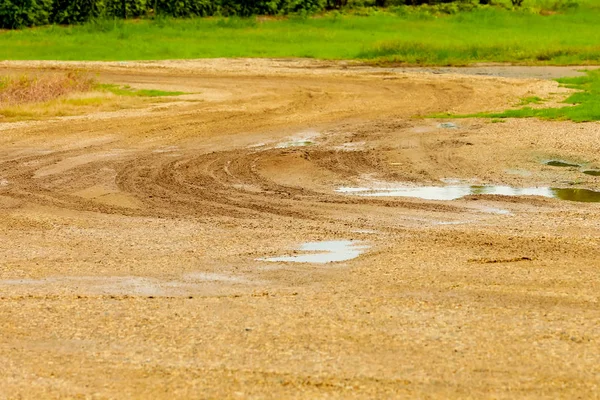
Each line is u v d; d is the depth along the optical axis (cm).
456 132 5750
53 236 3098
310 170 4522
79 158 4991
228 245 2925
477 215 3378
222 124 6512
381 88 9375
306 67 12469
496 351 1828
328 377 1698
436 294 2272
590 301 2195
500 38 16188
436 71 11700
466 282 2391
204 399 1611
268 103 8069
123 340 1947
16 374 1748
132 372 1750
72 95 8331
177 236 3080
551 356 1797
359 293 2300
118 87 9850
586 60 12812
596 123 5878
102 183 4216
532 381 1669
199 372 1741
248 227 3225
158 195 3916
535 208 3500
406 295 2269
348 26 18312
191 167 4653
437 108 7438
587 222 3209
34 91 8175
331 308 2153
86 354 1859
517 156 4744
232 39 16612
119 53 14875
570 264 2586
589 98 7706
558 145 5025
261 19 19262
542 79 10144
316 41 16262
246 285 2414
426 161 4691
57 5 18925
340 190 3994
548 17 19650
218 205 3675
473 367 1739
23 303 2244
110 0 19112
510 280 2408
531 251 2755
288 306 2180
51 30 17900
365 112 7244
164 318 2098
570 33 17175
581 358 1784
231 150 5234
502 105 7512
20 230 3209
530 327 1983
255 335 1958
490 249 2786
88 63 13012
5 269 2622
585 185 4000
